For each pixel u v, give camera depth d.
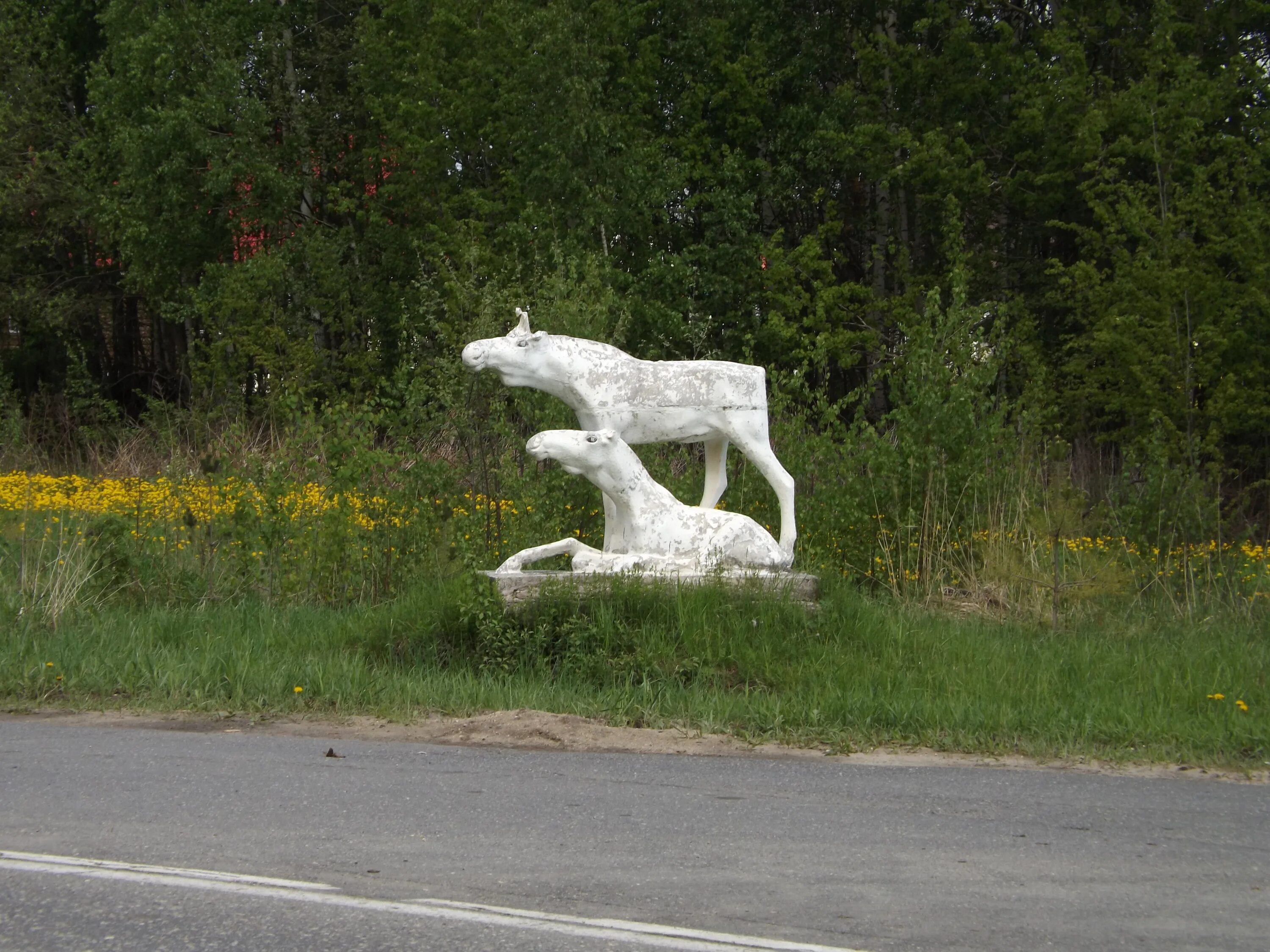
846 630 9.34
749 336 14.55
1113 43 22.95
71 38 30.97
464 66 25.30
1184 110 19.59
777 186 24.50
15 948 3.96
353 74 27.91
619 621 8.88
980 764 6.80
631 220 22.33
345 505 11.57
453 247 21.95
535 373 9.55
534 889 4.52
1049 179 21.83
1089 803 5.92
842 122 24.91
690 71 26.17
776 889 4.55
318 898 4.41
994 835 5.30
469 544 11.52
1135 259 17.23
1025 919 4.29
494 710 7.89
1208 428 16.11
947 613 11.20
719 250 23.16
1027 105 22.55
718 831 5.29
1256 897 4.55
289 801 5.70
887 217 25.69
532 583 9.23
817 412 15.39
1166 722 7.57
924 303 23.47
